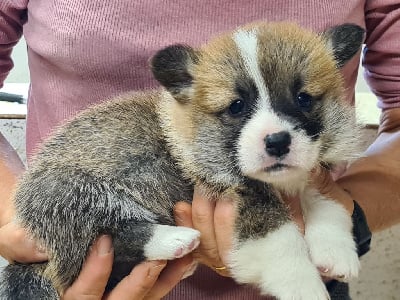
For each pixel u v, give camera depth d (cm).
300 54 29
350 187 35
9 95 54
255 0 32
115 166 30
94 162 30
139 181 30
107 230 29
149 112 31
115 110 31
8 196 34
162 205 30
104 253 28
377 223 34
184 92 30
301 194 30
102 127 31
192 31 33
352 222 30
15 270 30
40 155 31
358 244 30
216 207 28
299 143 27
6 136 52
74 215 29
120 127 31
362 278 52
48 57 34
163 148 30
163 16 32
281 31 30
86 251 29
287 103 28
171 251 28
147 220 29
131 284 28
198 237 28
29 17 36
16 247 29
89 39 33
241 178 29
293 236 28
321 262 27
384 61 37
